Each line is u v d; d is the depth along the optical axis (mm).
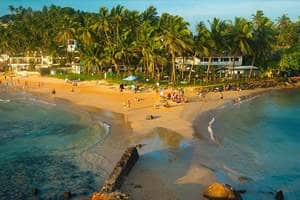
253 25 117625
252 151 49562
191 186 37594
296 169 43312
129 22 122312
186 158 45719
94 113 73750
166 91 90250
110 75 115312
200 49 102500
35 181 40250
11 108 83562
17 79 131375
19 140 56625
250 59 125000
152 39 102688
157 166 42906
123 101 83062
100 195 32469
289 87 112812
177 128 59500
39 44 161125
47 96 97438
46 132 61156
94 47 117938
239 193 35906
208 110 74438
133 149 44156
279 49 151250
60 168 43938
